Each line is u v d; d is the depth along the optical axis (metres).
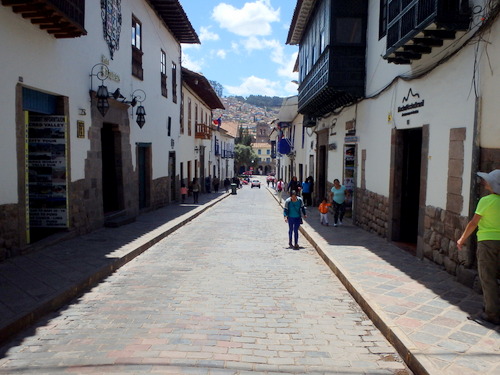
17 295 5.55
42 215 9.49
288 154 35.91
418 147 9.64
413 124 8.52
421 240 8.12
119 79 12.99
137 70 15.05
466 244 6.32
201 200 26.38
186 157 26.55
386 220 10.34
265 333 4.80
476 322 4.79
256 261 8.87
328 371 3.93
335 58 12.12
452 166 6.88
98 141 11.24
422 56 8.09
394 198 9.83
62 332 4.72
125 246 9.20
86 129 10.49
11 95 7.29
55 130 9.30
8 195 7.27
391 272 7.14
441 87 7.29
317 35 14.32
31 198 9.43
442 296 5.78
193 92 28.41
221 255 9.46
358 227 12.91
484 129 6.02
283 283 7.07
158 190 18.91
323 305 5.89
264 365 4.00
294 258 9.28
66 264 7.33
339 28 12.09
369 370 3.96
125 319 5.15
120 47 13.06
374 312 5.18
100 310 5.48
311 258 9.29
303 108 18.23
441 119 7.30
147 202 17.39
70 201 9.64
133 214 14.77
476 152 6.14
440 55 7.35
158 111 18.44
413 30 6.90
